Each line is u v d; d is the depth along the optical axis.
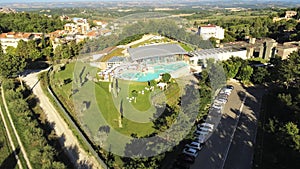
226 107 64.38
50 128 53.59
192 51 82.81
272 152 44.53
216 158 43.72
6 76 79.62
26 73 93.06
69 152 45.41
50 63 105.44
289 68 65.12
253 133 51.62
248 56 103.75
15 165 41.31
